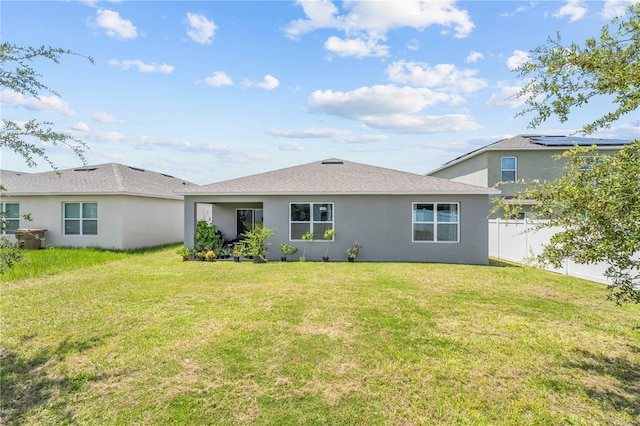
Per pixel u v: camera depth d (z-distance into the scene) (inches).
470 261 495.8
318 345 185.5
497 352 178.4
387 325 216.5
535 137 773.3
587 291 313.6
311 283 340.8
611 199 111.3
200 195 520.1
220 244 546.0
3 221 167.5
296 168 641.6
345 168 632.4
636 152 118.1
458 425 120.5
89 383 147.3
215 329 208.4
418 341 191.6
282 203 518.6
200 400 134.7
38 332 203.8
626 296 136.6
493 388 143.9
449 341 192.1
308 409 129.1
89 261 465.7
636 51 116.5
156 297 283.4
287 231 518.3
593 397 137.4
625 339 197.0
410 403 133.2
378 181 548.1
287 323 219.5
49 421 122.2
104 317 231.1
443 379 150.8
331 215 516.4
